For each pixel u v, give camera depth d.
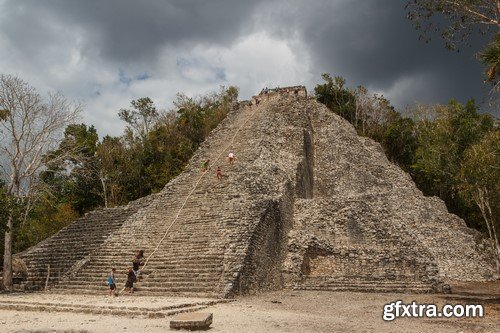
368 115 51.31
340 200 24.31
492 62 14.64
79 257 21.94
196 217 22.00
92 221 26.42
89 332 8.73
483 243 29.81
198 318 9.37
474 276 27.05
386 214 23.86
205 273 17.33
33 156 22.47
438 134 28.36
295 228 23.56
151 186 40.59
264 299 16.36
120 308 12.05
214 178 26.23
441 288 19.86
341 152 35.44
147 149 43.22
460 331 10.02
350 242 22.69
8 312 12.59
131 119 50.22
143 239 21.45
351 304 15.47
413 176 43.06
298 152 31.28
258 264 18.73
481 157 19.11
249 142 30.92
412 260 20.83
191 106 50.22
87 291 18.02
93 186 40.62
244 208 21.03
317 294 18.66
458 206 38.91
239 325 10.05
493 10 15.01
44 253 23.72
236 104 39.91
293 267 21.25
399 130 46.41
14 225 21.23
